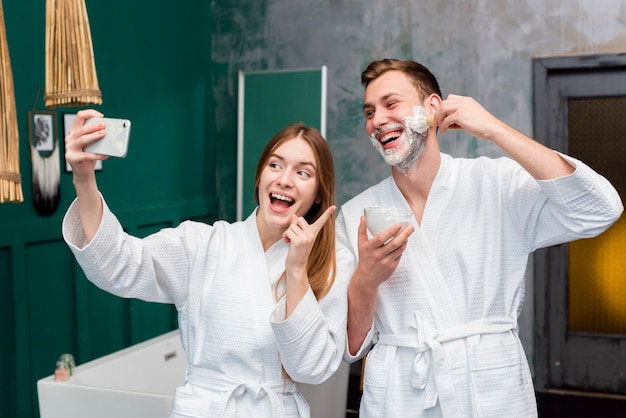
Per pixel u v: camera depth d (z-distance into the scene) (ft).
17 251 10.41
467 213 5.90
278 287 5.86
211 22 16.24
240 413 5.64
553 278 14.49
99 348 12.30
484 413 5.56
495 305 5.75
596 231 5.19
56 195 11.12
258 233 6.03
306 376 5.47
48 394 8.13
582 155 14.37
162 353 10.16
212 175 16.26
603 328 14.42
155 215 13.71
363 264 5.66
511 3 14.29
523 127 14.37
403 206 6.12
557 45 14.10
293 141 5.80
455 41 14.65
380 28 15.10
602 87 14.12
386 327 5.99
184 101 15.03
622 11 13.71
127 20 12.99
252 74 15.42
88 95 6.59
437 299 5.81
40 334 10.97
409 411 5.77
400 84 5.82
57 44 6.63
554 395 14.28
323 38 15.51
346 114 15.42
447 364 5.65
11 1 10.32
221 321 5.73
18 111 10.48
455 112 5.36
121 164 12.82
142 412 7.72
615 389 14.33
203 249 5.89
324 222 5.49
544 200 5.48
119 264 5.39
